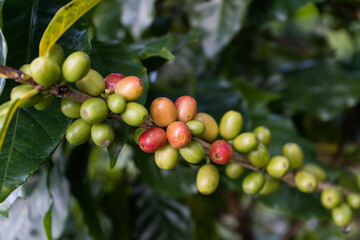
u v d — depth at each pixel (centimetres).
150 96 45
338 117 73
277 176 38
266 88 66
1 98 32
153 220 54
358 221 67
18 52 33
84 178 48
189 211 54
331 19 69
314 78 64
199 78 61
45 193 45
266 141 39
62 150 44
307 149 51
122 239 52
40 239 45
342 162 71
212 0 51
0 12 31
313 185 40
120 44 38
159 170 48
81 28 34
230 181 44
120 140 34
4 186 32
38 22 34
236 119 36
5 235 45
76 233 54
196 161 34
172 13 61
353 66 66
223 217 89
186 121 34
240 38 64
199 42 54
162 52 41
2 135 28
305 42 79
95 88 31
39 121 33
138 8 51
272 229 97
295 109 62
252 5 54
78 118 33
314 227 77
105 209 55
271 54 79
